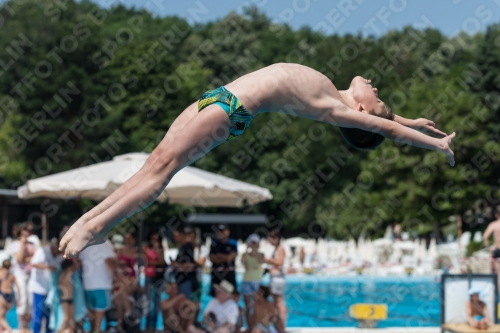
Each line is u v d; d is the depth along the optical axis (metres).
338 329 15.98
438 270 28.83
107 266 13.34
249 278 14.33
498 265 18.95
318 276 29.91
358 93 5.12
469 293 13.63
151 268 15.15
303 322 18.89
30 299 14.38
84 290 13.31
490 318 13.57
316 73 4.77
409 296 24.09
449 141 4.88
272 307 14.03
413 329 15.88
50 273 13.47
